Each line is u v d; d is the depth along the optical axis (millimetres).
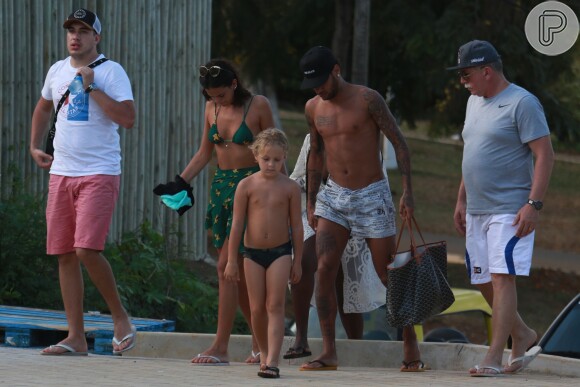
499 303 23406
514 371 24562
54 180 24875
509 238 23250
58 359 24594
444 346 28844
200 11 52312
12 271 38656
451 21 61500
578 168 139000
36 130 25906
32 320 28906
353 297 29828
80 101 24516
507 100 23375
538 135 23094
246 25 68750
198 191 52312
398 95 71750
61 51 44406
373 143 25484
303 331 27062
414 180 117812
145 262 43656
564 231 95188
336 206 25609
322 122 25688
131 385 19969
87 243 24344
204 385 20312
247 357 28938
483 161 23531
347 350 29094
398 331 34969
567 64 66000
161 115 49688
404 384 21078
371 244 25812
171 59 50344
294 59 70812
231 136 25078
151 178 49031
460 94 67500
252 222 23656
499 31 62094
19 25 42375
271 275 23469
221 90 24812
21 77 42625
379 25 65062
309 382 21328
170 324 31562
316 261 27578
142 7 48094
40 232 39594
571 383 22250
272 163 23594
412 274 24844
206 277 50156
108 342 27719
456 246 81062
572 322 28062
